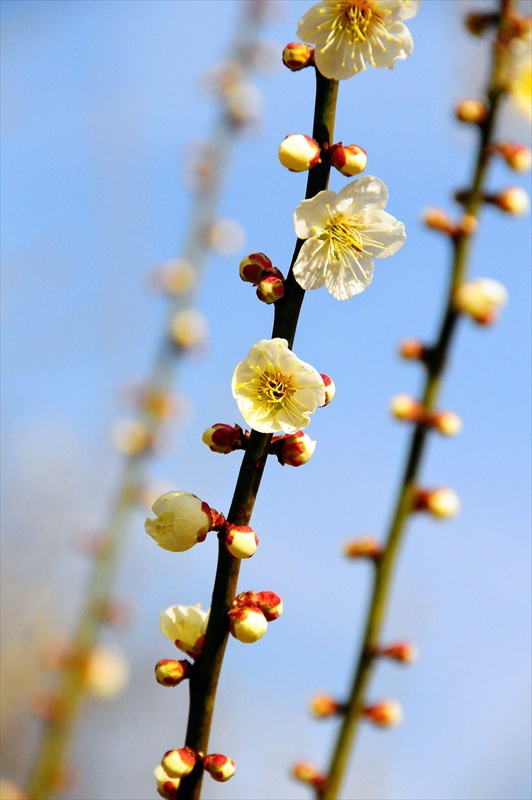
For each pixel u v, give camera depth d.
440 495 0.55
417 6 0.56
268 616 0.55
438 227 0.56
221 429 0.55
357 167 0.55
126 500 0.76
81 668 0.71
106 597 0.74
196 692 0.54
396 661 0.54
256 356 0.55
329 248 0.56
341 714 0.54
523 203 0.56
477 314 0.55
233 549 0.54
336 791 0.54
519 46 0.56
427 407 0.56
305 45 0.56
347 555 0.55
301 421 0.55
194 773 0.54
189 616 0.56
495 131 0.56
